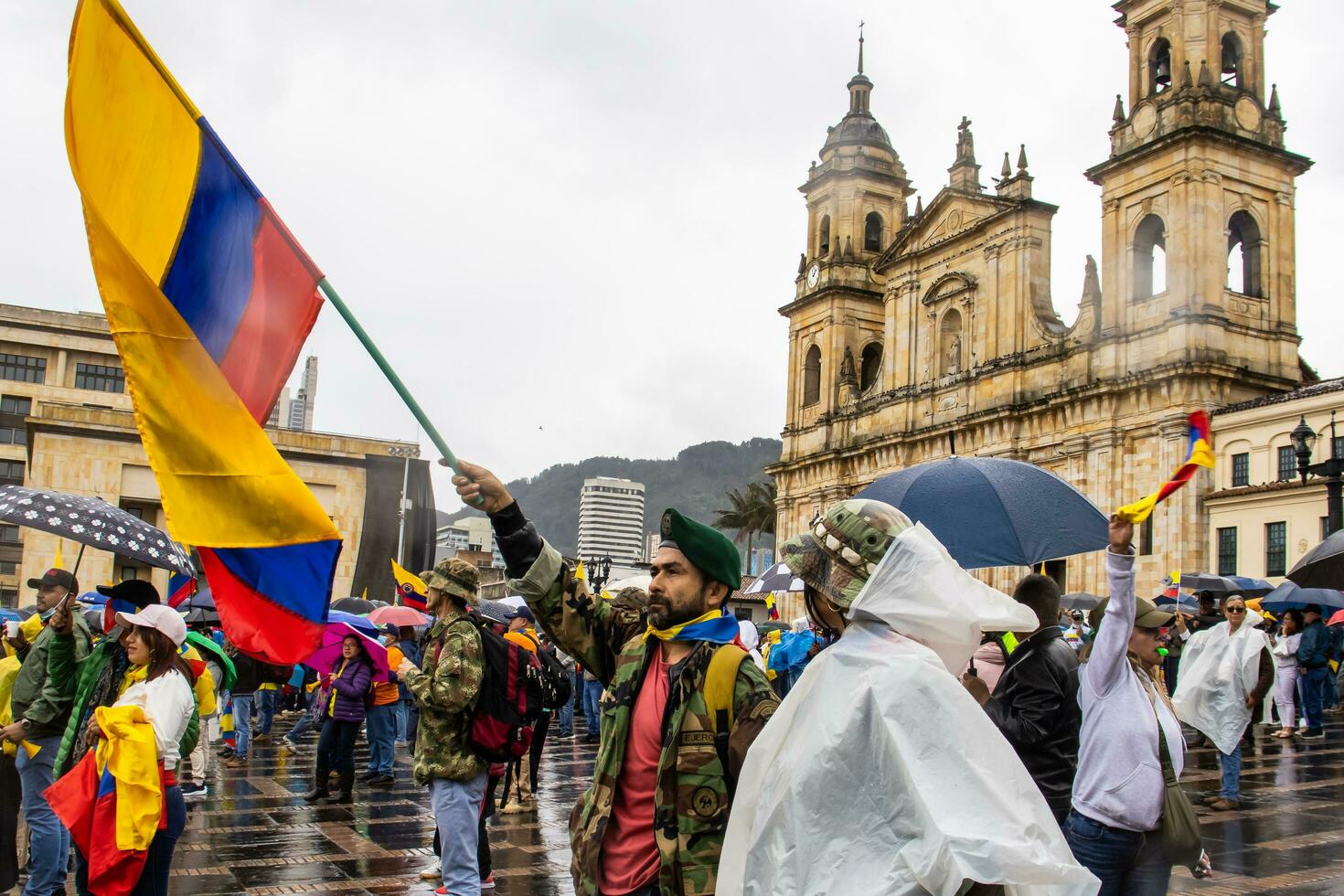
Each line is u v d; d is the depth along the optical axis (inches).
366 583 2208.4
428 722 307.6
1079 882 130.9
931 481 316.8
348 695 583.2
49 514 353.7
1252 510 1524.4
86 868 282.8
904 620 145.6
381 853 457.1
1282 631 1008.9
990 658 337.1
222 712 761.0
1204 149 1670.8
